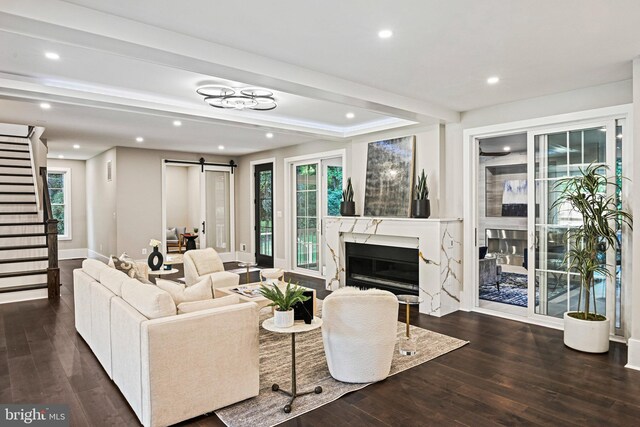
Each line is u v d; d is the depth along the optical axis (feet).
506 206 25.73
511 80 12.48
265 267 28.25
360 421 8.13
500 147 25.57
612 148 12.89
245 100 14.35
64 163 32.55
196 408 8.07
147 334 7.46
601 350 11.78
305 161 25.13
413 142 18.08
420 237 16.40
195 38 9.34
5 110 16.01
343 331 9.66
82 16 7.88
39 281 19.22
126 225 26.50
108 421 8.06
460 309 16.83
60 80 12.79
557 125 14.11
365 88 12.98
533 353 11.87
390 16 8.25
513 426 7.96
